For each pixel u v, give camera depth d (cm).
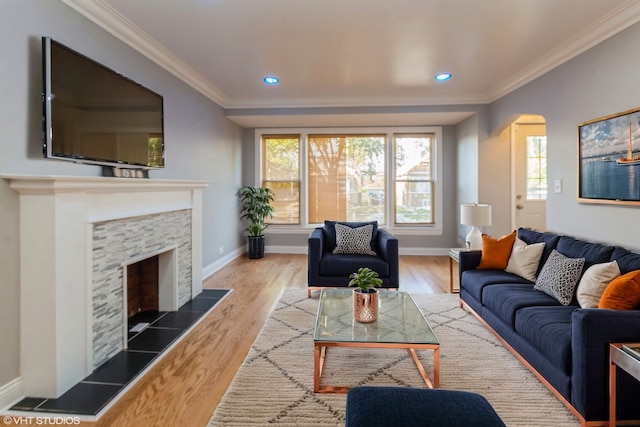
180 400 181
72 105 203
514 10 239
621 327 152
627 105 234
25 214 177
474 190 476
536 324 191
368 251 373
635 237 229
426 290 375
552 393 184
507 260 299
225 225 498
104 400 179
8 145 175
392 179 562
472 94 451
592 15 245
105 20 241
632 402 151
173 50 309
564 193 304
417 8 237
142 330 269
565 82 302
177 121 354
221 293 363
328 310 231
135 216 248
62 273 183
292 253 581
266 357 226
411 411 115
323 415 168
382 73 369
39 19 192
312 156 576
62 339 183
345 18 251
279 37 282
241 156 566
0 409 170
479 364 216
